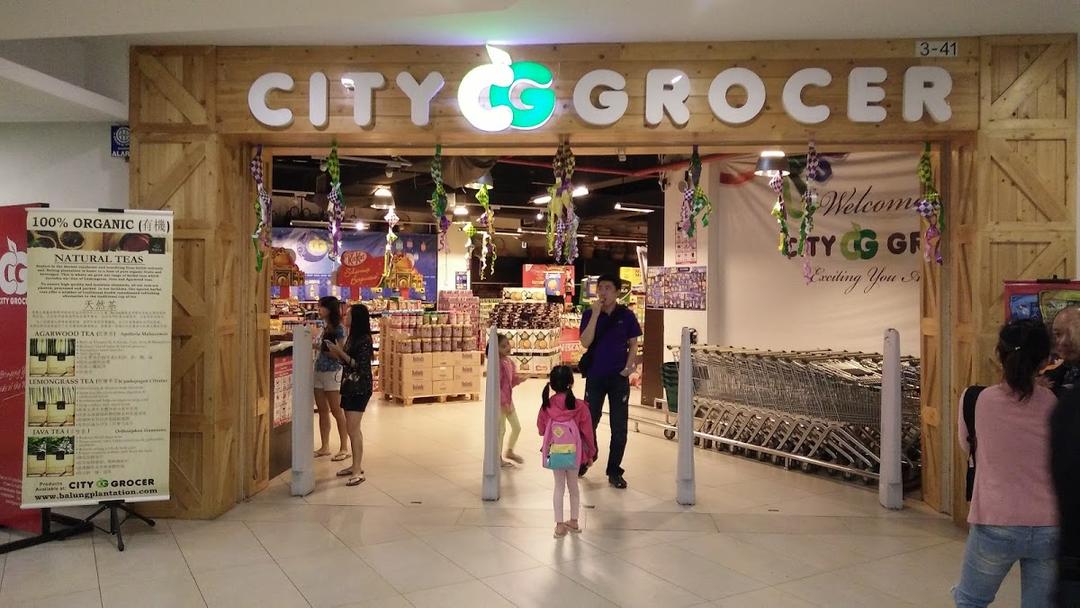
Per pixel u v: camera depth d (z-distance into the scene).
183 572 4.05
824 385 6.24
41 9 4.04
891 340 5.36
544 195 13.25
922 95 4.88
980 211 4.86
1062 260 4.81
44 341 4.45
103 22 4.23
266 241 5.62
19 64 4.74
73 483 4.47
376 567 4.13
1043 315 4.26
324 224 17.36
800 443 6.43
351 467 6.28
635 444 7.68
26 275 4.48
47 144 5.40
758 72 5.00
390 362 10.71
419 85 5.02
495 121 4.98
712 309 8.95
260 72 5.08
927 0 4.37
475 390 10.75
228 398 5.24
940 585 3.93
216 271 5.03
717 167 8.91
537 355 13.67
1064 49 4.85
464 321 11.11
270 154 5.77
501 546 4.48
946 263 5.27
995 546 2.66
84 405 4.49
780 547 4.50
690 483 5.41
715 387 7.30
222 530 4.78
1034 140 4.85
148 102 5.09
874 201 7.57
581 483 6.02
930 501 5.39
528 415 9.80
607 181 12.04
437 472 6.38
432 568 4.12
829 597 3.76
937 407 5.26
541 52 5.08
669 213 9.65
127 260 4.55
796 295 8.20
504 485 5.95
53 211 4.45
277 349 6.30
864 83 4.90
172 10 4.05
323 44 5.08
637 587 3.87
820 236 7.99
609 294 6.02
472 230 9.30
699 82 5.02
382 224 18.20
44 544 4.50
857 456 6.01
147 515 5.02
